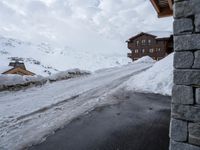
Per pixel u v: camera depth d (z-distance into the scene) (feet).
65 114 16.79
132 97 22.22
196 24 5.72
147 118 14.76
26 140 11.89
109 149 10.16
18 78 31.65
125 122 14.07
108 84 32.58
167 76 27.32
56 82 38.19
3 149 10.92
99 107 18.49
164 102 19.52
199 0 5.63
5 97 24.84
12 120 15.84
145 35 135.85
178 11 6.07
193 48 5.79
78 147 10.57
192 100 5.87
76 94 25.46
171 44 126.52
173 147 6.33
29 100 22.86
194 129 5.85
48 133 12.76
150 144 10.48
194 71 5.81
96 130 12.82
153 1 19.03
